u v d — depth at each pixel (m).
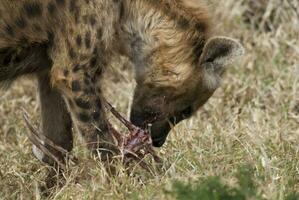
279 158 11.59
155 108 11.86
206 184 9.52
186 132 12.55
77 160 11.57
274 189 10.21
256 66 15.30
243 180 9.67
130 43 11.59
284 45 15.71
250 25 16.58
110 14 11.20
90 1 11.02
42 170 12.01
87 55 11.10
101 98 11.36
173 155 11.83
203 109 13.98
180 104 11.88
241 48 11.30
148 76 11.72
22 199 11.32
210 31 11.76
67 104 11.33
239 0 16.61
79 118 11.26
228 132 12.55
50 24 11.11
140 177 11.20
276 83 14.59
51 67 11.44
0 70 11.40
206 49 11.40
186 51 11.59
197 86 11.74
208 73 11.60
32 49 11.30
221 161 11.51
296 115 13.68
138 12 11.46
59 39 11.14
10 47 11.20
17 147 12.95
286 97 14.18
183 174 11.05
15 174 11.85
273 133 12.57
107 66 11.46
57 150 11.88
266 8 16.50
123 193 10.66
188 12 11.57
